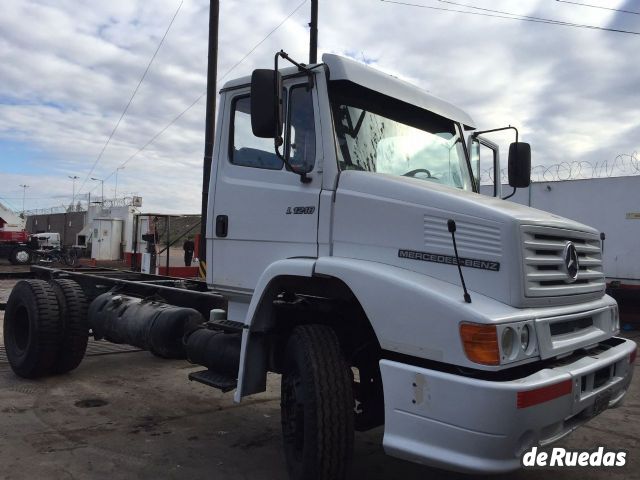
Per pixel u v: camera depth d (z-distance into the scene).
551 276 3.34
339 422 3.50
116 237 29.11
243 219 4.48
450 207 3.37
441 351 3.04
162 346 5.41
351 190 3.78
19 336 6.80
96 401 5.89
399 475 4.30
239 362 4.19
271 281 3.94
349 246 3.75
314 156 4.00
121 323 5.97
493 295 3.17
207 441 4.88
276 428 5.25
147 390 6.38
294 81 4.16
